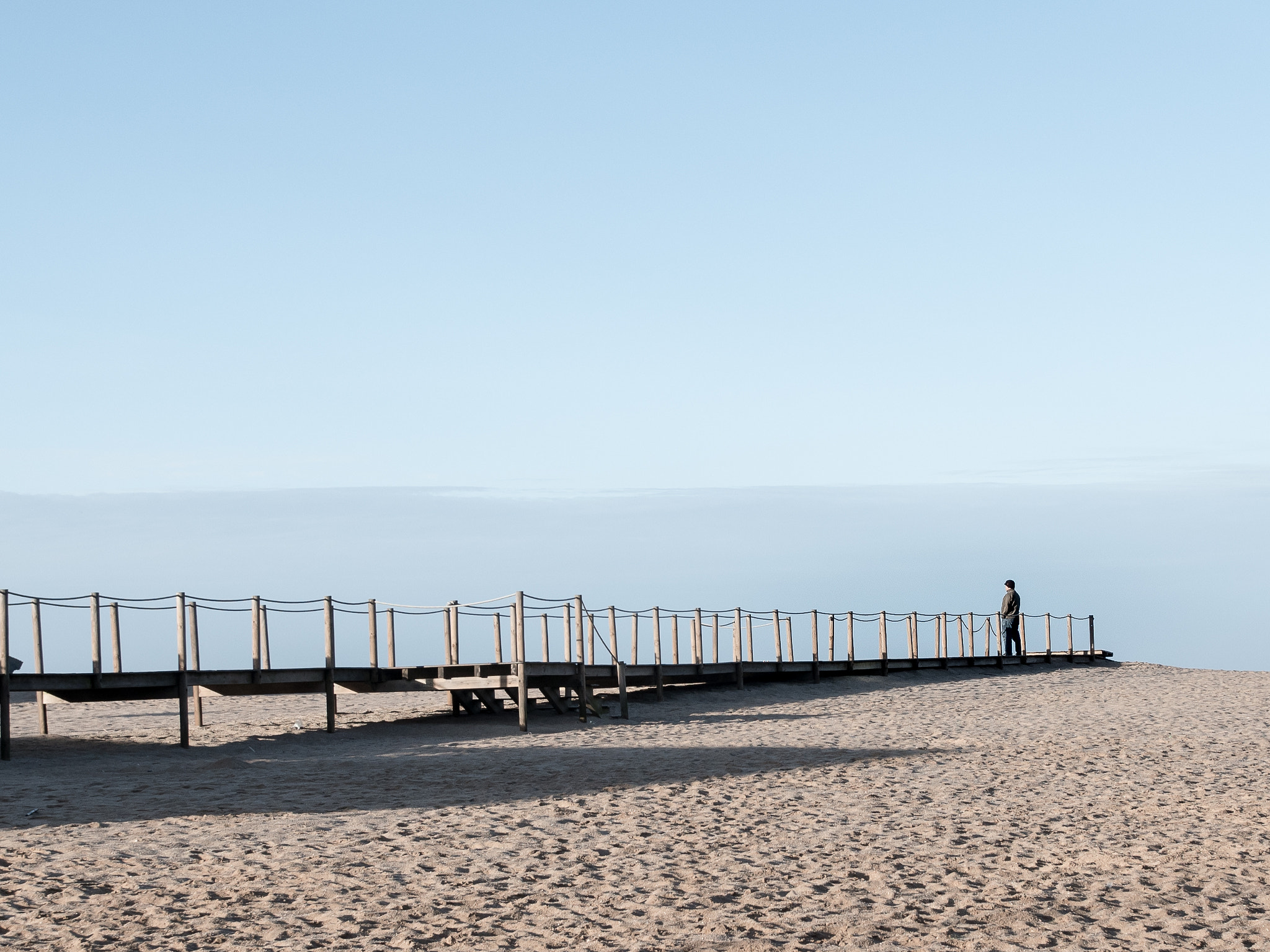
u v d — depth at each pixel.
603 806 11.46
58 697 16.94
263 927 7.24
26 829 10.04
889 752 15.55
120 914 7.47
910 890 8.23
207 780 13.07
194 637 17.50
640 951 6.77
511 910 7.65
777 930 7.21
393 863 8.94
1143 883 8.45
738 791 12.36
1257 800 11.87
